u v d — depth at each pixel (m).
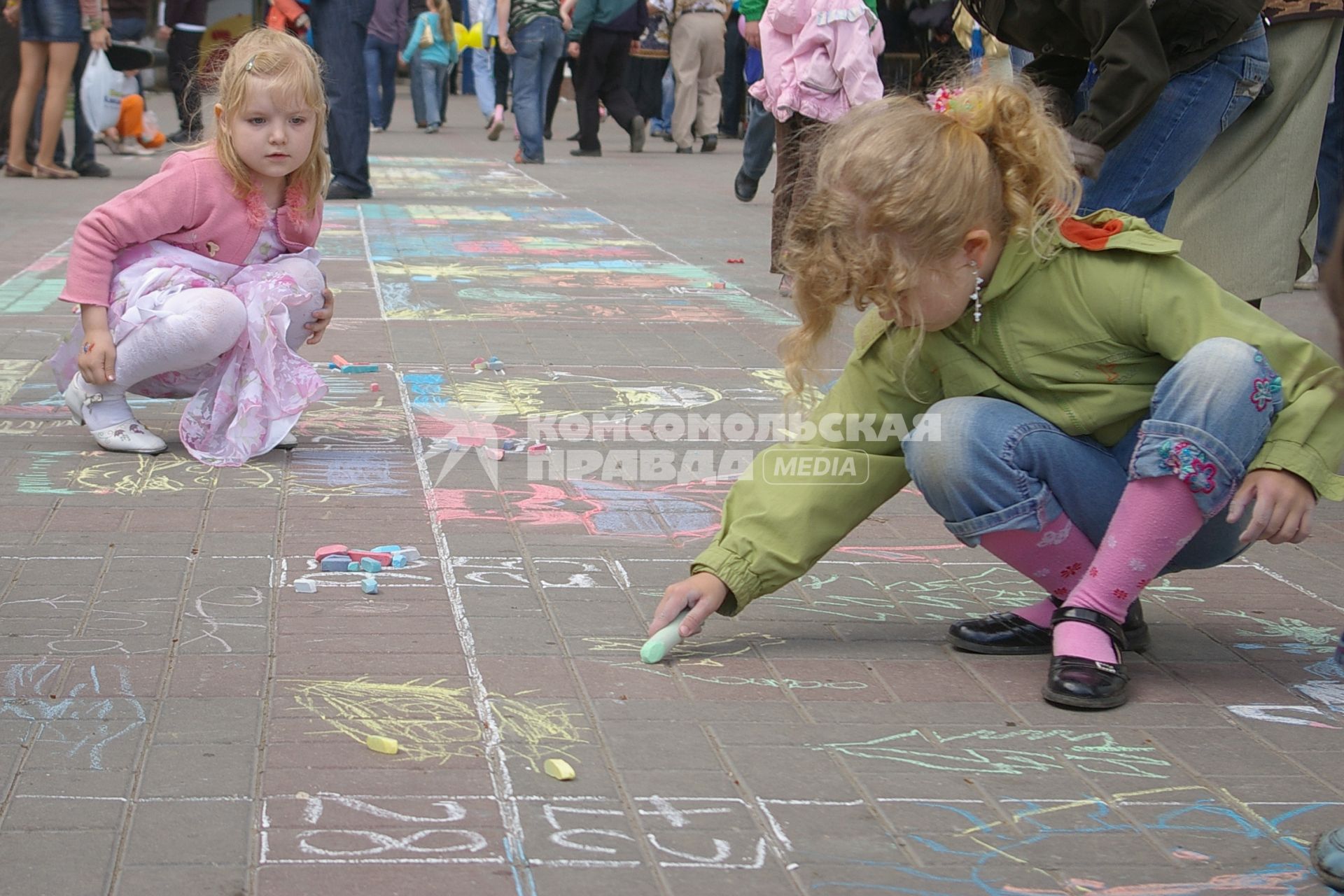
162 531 3.86
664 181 13.81
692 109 17.20
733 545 3.14
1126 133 4.29
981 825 2.46
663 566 3.72
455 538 3.88
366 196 11.54
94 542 3.76
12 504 4.05
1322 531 4.26
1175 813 2.53
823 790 2.56
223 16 14.28
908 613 3.49
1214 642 3.37
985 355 3.03
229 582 3.50
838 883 2.26
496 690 2.94
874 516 4.26
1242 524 3.02
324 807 2.44
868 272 2.76
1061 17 4.49
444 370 5.82
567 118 23.91
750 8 9.23
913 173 2.71
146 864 2.25
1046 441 2.97
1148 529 2.90
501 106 18.33
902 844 2.39
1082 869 2.33
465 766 2.60
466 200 11.75
